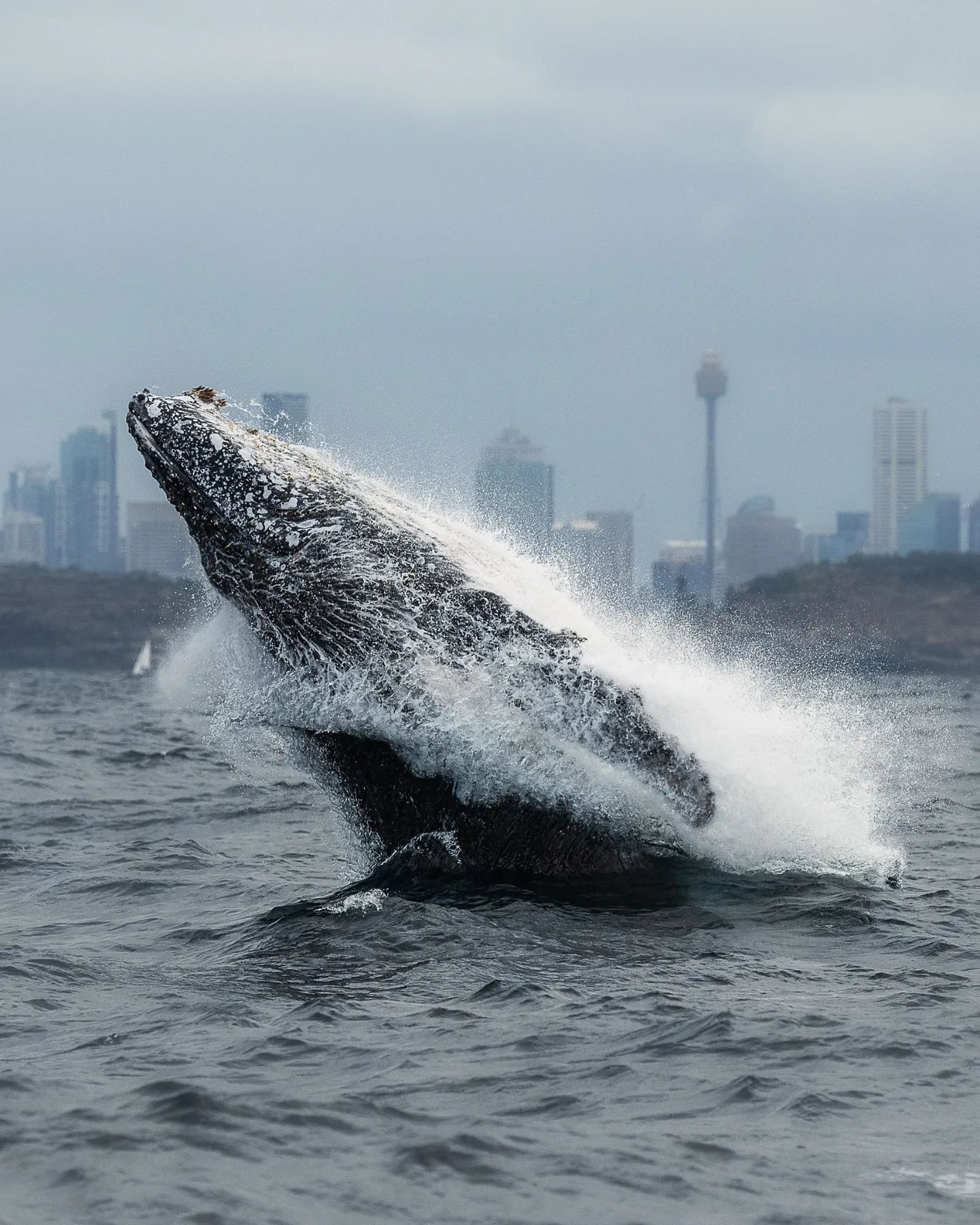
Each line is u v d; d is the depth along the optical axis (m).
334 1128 34.34
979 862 67.31
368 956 49.50
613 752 57.56
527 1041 40.34
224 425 60.81
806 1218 30.00
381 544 58.84
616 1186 31.45
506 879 59.22
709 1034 40.50
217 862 69.56
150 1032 42.03
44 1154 33.09
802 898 56.59
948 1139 33.56
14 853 73.62
